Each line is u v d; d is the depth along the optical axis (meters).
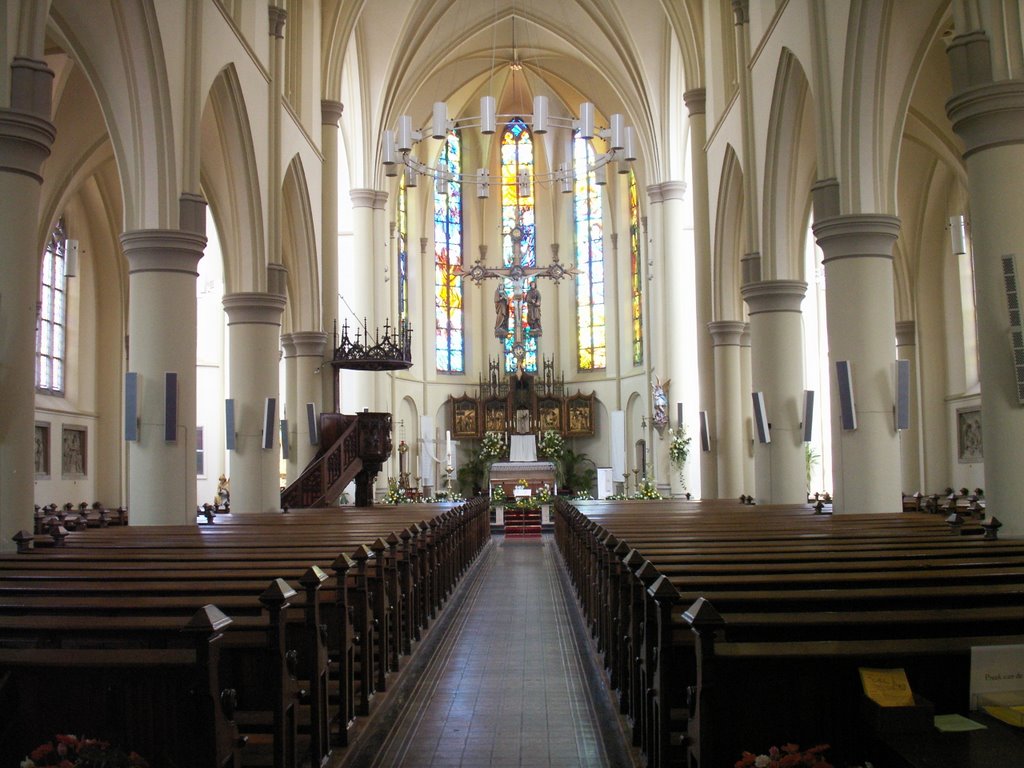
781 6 16.78
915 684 4.62
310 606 5.98
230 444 18.67
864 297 14.05
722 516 14.29
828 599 5.73
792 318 18.59
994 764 3.81
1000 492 10.23
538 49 36.41
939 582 6.44
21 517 10.05
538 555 22.50
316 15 23.42
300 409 23.05
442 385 40.12
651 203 31.88
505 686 8.78
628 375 38.47
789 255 18.50
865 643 4.57
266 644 5.29
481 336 41.41
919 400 25.34
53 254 24.95
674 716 5.74
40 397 24.06
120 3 13.20
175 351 14.03
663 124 31.22
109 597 6.27
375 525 13.48
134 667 4.47
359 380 31.44
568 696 8.41
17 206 10.12
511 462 36.47
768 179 18.20
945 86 19.83
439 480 38.19
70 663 4.49
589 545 11.91
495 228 41.50
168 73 13.95
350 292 31.00
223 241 19.17
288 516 16.95
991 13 10.48
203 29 15.06
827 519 12.85
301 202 22.45
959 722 4.34
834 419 14.35
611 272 39.41
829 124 14.59
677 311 31.03
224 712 4.42
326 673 6.32
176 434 13.94
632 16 30.42
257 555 8.47
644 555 7.87
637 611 6.92
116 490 26.61
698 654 4.52
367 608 7.58
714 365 23.41
